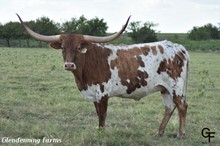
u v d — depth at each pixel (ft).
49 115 37.06
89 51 29.58
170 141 29.66
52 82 59.36
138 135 30.17
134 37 240.12
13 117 35.53
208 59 145.48
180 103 31.40
